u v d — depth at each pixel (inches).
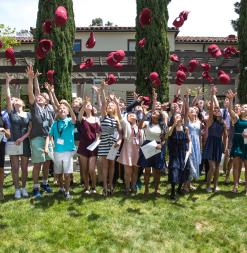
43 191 286.2
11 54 264.7
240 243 223.5
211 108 293.9
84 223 233.1
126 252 207.5
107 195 281.4
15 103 271.3
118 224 233.8
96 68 550.0
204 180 334.6
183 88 771.4
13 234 218.4
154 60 475.8
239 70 542.3
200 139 318.0
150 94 473.7
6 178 333.7
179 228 234.7
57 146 266.5
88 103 283.7
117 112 280.8
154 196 283.3
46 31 261.7
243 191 300.8
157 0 478.3
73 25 462.9
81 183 312.0
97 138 277.4
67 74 456.8
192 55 549.3
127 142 281.4
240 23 536.4
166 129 280.5
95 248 208.8
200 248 217.0
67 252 204.5
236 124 295.6
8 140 267.6
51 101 299.3
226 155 337.7
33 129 269.1
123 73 629.9
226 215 253.4
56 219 236.1
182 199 278.1
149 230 229.8
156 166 275.3
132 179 293.3
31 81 266.1
